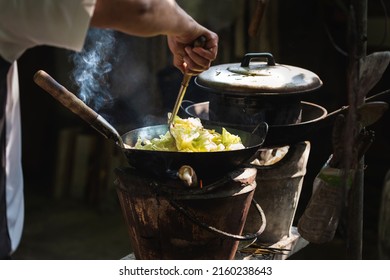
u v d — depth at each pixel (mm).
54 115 5094
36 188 4930
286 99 2219
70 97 1803
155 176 1890
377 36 4043
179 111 2566
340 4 2807
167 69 4230
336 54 4250
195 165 1847
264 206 2283
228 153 1849
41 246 4113
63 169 4777
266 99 2197
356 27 1835
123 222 4465
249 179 1935
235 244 1989
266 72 2291
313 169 3945
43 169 5137
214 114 2328
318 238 2027
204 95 3137
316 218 2012
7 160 1766
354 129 1868
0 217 1705
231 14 4125
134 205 1913
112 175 4609
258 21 2367
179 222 1869
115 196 4621
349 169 1884
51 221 4457
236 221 1949
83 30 1461
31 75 4926
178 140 1940
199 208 1856
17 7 1418
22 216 1891
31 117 5016
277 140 2234
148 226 1905
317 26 4211
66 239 4211
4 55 1502
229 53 4195
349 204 1986
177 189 1848
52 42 1483
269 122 2219
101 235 4273
